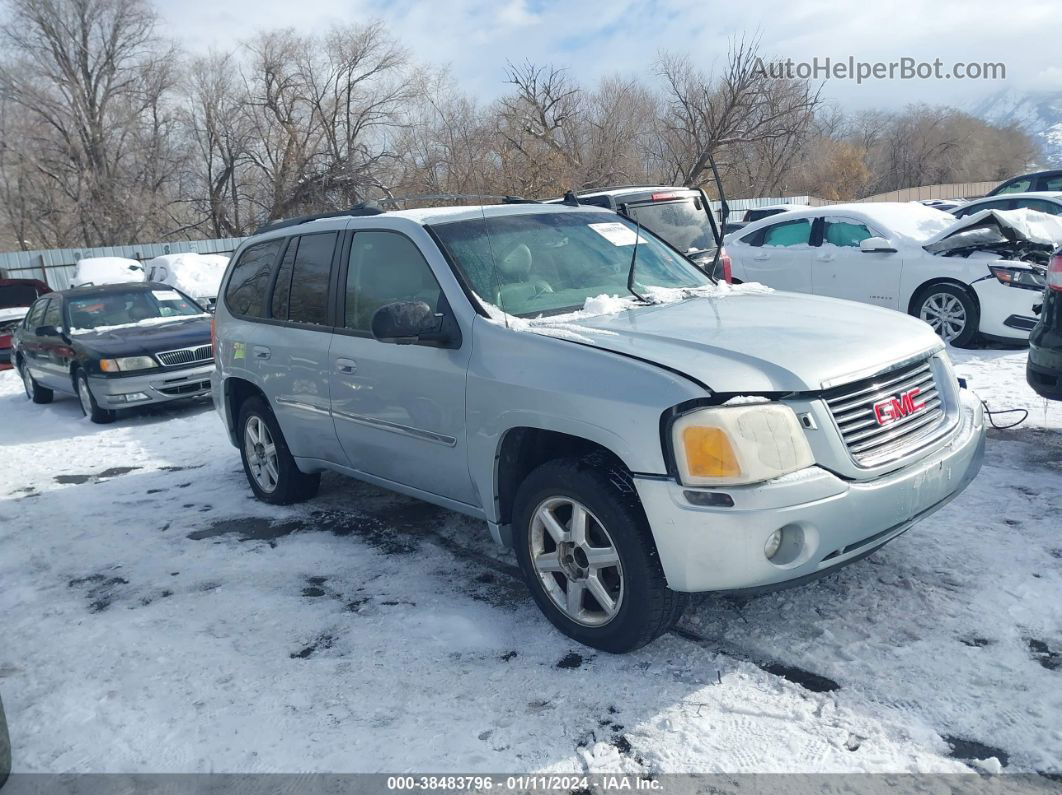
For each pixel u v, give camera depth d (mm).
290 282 5270
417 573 4496
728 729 2957
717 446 3049
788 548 3135
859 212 10328
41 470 7688
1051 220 9195
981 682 3100
